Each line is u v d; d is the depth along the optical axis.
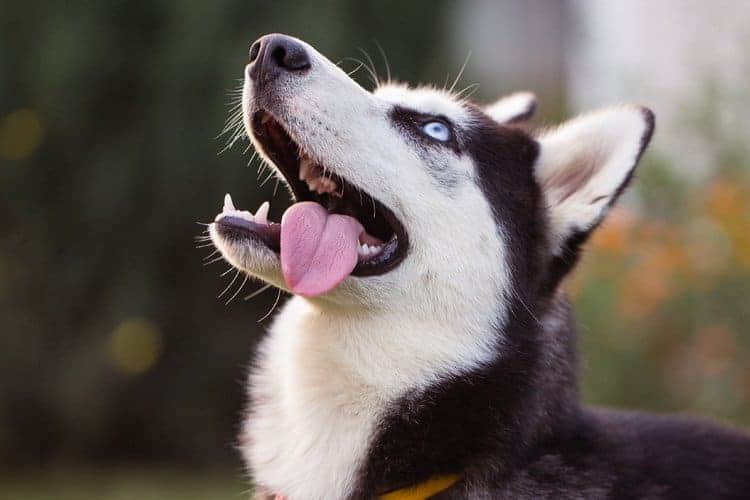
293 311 4.73
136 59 10.78
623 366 7.92
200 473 11.70
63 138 11.01
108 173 10.89
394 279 4.41
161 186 10.84
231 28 10.53
